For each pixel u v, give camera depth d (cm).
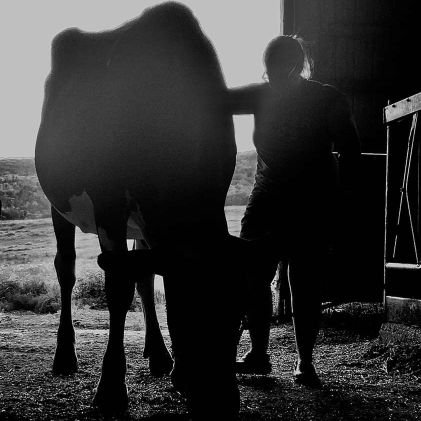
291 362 459
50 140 387
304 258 358
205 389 202
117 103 290
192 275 210
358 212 748
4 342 555
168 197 237
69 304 420
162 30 290
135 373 398
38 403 320
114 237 305
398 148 747
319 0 762
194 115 250
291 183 346
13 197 6034
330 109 345
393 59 774
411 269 463
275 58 348
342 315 591
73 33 403
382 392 351
